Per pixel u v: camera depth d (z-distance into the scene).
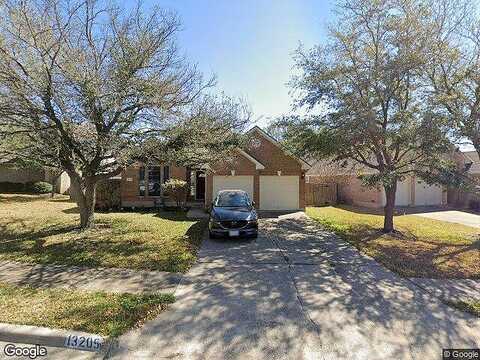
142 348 3.88
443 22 10.53
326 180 26.42
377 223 14.80
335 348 3.98
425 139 9.84
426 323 4.71
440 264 7.86
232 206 11.25
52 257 7.70
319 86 11.20
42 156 9.91
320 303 5.35
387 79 10.20
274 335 4.25
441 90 10.89
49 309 4.75
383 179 10.17
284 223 14.18
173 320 4.59
